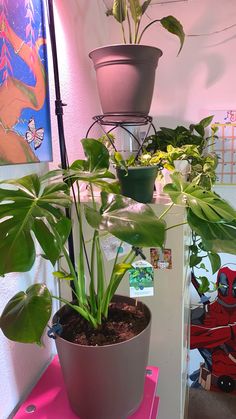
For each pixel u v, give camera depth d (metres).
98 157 0.83
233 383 1.95
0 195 0.62
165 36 1.82
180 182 0.84
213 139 1.81
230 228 0.75
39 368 1.02
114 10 1.19
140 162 1.13
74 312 0.90
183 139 1.60
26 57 0.87
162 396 1.22
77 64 1.33
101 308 0.84
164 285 1.11
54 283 1.13
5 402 0.84
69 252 1.09
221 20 1.74
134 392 0.79
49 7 0.96
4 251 0.52
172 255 1.08
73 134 1.29
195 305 1.99
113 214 0.64
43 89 0.97
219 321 1.93
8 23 0.78
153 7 1.80
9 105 0.80
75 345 0.71
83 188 1.23
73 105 1.29
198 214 0.72
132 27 1.82
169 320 1.14
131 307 0.92
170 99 1.89
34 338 0.58
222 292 1.92
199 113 1.87
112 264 1.10
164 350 1.17
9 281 0.85
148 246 0.58
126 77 1.11
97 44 1.62
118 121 1.29
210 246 0.71
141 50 1.08
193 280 1.86
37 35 0.92
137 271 1.11
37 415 0.83
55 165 1.11
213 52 1.78
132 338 0.73
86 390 0.74
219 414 1.82
